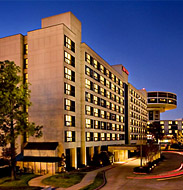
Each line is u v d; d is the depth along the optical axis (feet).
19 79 99.30
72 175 112.88
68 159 148.15
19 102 98.22
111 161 180.45
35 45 150.20
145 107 391.86
